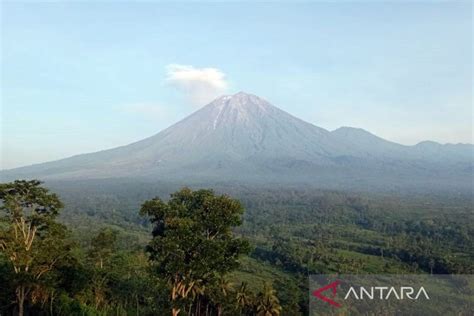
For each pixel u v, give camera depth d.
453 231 125.56
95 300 49.06
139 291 52.28
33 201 38.41
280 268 95.06
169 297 35.38
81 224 150.25
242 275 84.75
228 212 32.56
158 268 32.44
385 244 112.31
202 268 30.56
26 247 38.59
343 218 168.75
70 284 45.12
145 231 144.75
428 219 156.88
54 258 40.91
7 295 40.44
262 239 128.62
